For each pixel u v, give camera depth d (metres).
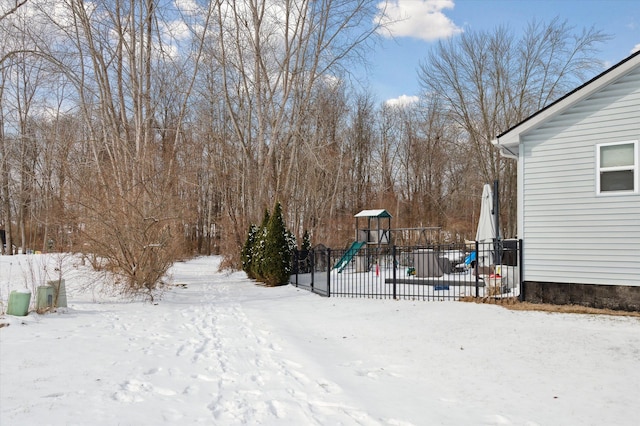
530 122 9.71
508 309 9.06
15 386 4.53
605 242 9.03
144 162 13.25
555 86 30.97
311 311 9.99
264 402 4.49
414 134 43.97
